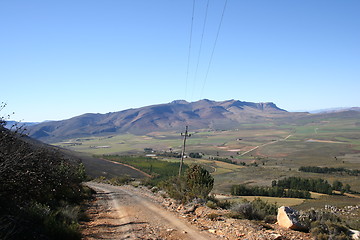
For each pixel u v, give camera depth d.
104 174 100.69
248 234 10.41
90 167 111.38
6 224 7.18
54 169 15.16
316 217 13.05
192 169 25.14
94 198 23.80
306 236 10.54
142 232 10.81
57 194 16.27
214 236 10.38
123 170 118.44
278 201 60.88
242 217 13.54
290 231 11.12
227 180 121.56
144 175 108.69
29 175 9.73
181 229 11.50
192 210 16.47
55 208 12.59
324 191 91.56
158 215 15.10
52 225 8.80
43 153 12.89
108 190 35.44
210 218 13.62
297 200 64.25
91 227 11.45
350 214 39.38
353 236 10.83
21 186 9.29
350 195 89.56
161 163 140.88
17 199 9.30
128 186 46.22
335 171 160.25
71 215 11.95
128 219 13.79
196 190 22.39
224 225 11.94
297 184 97.06
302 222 11.81
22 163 9.43
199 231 11.19
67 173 19.45
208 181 23.83
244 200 18.45
